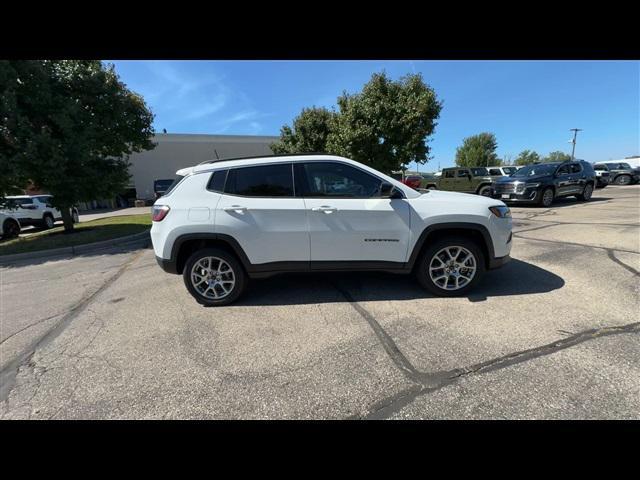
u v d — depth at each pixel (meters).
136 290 4.41
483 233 3.52
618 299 3.35
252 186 3.54
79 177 8.60
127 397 2.21
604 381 2.13
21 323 3.53
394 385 2.21
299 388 2.23
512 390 2.10
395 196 3.50
